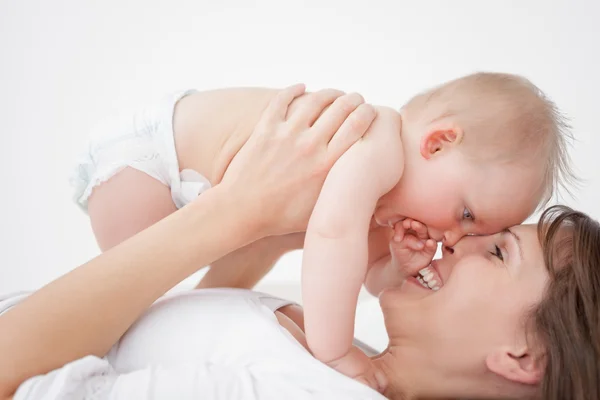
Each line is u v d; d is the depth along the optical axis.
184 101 1.47
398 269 1.32
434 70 2.66
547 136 1.27
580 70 2.51
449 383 1.12
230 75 2.71
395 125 1.27
